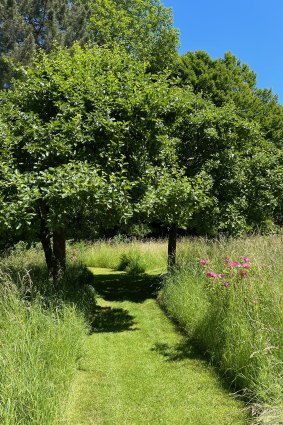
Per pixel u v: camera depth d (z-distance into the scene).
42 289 5.77
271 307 4.38
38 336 4.36
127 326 6.68
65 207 5.68
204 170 9.09
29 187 5.73
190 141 9.57
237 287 4.89
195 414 3.73
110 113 6.98
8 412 2.91
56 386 3.91
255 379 3.84
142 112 7.11
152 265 13.58
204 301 5.83
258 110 24.36
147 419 3.67
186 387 4.30
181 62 22.44
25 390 3.29
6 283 4.77
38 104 7.00
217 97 22.30
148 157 7.49
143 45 19.94
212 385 4.33
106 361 5.07
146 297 9.07
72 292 6.62
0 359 3.49
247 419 3.56
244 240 7.37
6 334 4.14
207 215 8.98
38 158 6.20
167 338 5.96
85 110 6.89
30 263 8.40
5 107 7.21
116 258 14.50
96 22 20.09
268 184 9.66
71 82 6.77
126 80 7.23
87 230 8.14
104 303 8.58
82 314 5.88
